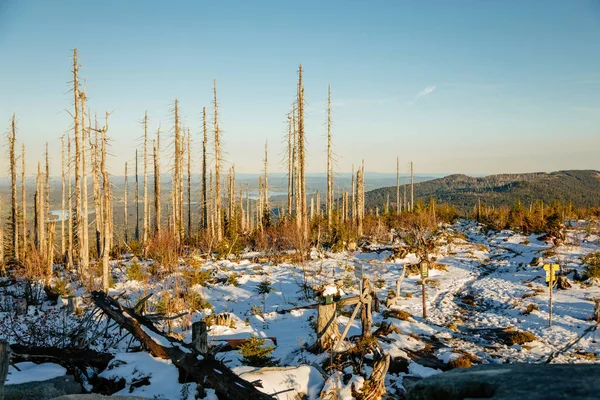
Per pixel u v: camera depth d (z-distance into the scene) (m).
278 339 13.93
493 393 2.84
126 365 8.77
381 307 19.83
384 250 35.62
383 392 8.56
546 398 2.53
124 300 17.78
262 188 46.66
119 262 28.69
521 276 27.33
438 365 11.80
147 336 9.48
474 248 39.59
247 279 24.47
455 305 21.34
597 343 14.84
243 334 14.01
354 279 24.23
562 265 28.14
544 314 18.80
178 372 8.73
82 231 24.98
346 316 16.66
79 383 8.02
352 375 9.62
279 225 37.84
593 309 18.84
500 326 17.61
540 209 59.72
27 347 8.84
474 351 13.95
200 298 17.83
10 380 7.48
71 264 28.97
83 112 24.53
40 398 7.18
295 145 39.22
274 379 8.67
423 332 15.70
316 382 9.12
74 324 12.78
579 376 2.81
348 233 38.25
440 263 32.59
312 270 27.08
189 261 24.67
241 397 7.24
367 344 11.67
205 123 35.94
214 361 7.61
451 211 67.06
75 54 23.83
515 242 43.31
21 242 35.25
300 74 33.00
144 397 7.09
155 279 21.34
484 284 25.92
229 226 38.50
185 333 13.35
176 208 36.53
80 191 24.95
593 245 35.84
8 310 16.34
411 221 43.28
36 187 35.97
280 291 22.08
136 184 42.66
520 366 3.25
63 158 37.25
